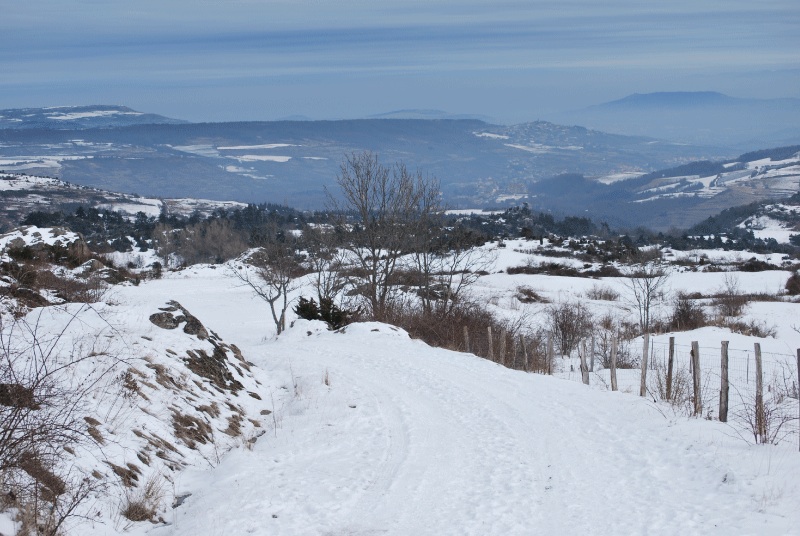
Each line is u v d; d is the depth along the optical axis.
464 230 50.56
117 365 10.98
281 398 15.15
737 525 7.65
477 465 10.04
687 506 8.31
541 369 23.67
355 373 16.92
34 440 7.18
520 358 25.36
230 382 14.32
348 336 23.55
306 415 13.20
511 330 30.27
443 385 15.55
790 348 29.20
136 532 7.55
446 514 8.22
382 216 38.09
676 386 15.75
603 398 14.23
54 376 9.27
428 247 39.91
